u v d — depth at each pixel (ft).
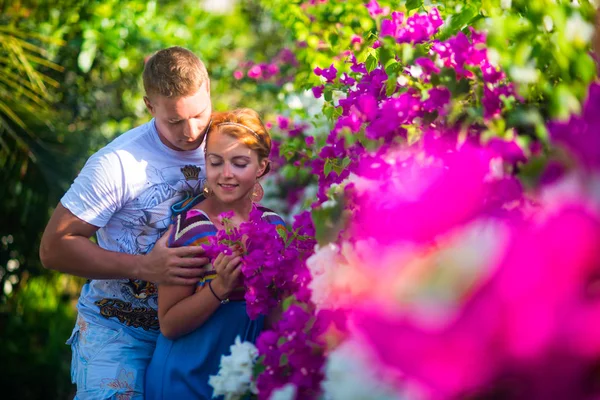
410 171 7.95
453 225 5.83
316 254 8.50
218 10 30.76
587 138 5.52
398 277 5.62
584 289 4.94
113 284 12.36
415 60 9.12
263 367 8.96
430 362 5.07
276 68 25.68
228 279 10.44
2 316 23.50
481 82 8.55
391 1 14.15
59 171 20.79
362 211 8.41
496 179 7.23
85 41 22.31
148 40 24.52
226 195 11.14
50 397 22.74
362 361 6.00
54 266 11.91
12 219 20.99
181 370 10.87
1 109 20.17
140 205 12.20
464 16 9.56
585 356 4.80
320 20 18.22
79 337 12.70
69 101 24.12
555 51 8.02
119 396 11.91
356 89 11.35
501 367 4.99
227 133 11.09
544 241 5.05
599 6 7.75
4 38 20.40
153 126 12.32
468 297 5.14
